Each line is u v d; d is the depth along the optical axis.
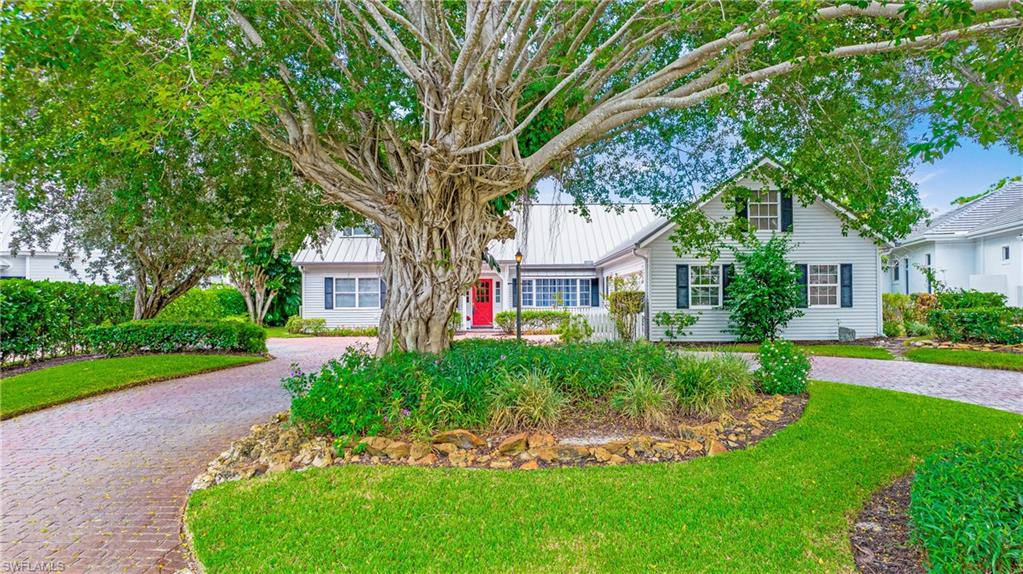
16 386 7.75
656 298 14.05
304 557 2.76
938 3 3.16
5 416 6.25
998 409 6.15
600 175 8.91
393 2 5.70
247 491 3.58
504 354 6.27
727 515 3.16
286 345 15.91
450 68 5.27
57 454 4.87
